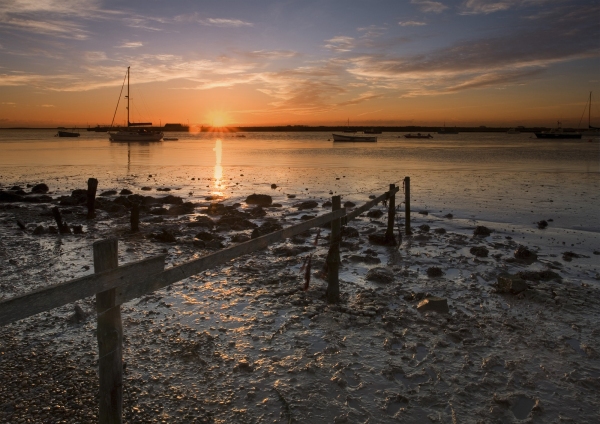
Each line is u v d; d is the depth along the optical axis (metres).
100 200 19.70
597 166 38.22
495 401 5.02
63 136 137.62
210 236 12.77
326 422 4.64
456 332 6.68
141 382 5.24
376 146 88.25
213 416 4.68
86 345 6.14
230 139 148.25
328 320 7.11
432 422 4.68
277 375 5.50
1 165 39.69
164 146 84.12
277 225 14.09
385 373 5.56
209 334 6.54
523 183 26.75
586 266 10.47
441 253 11.50
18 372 5.41
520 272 9.58
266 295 8.22
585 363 5.87
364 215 16.95
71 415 4.61
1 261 10.16
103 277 3.29
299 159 50.19
